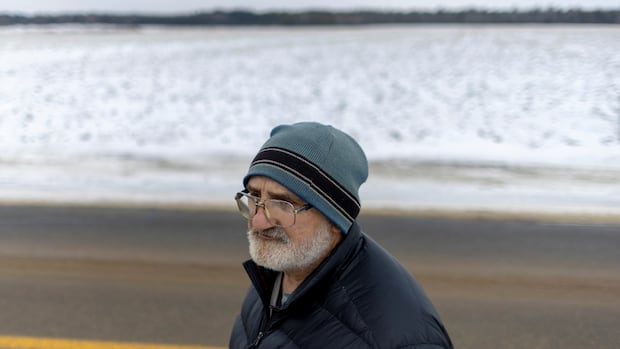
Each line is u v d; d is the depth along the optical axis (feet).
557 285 12.84
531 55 75.20
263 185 4.29
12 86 58.90
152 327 10.96
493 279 13.23
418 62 76.43
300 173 4.06
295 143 4.18
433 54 83.61
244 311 5.38
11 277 13.62
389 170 26.91
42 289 12.89
